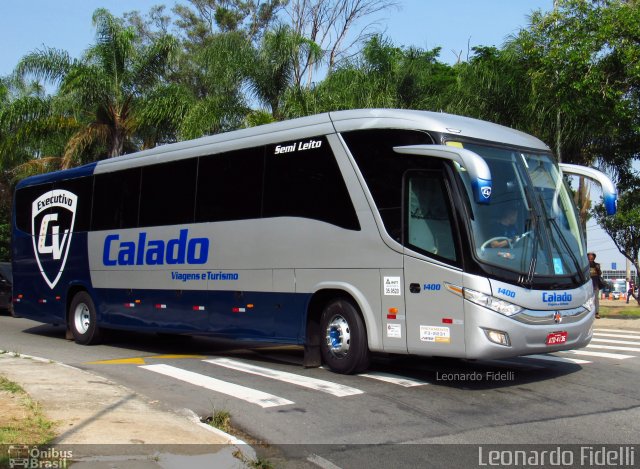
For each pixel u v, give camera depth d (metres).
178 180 12.34
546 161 9.63
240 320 10.94
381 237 9.14
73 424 6.75
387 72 25.34
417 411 7.66
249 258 10.81
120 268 13.36
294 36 24.59
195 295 11.73
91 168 14.41
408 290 8.82
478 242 8.38
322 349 9.93
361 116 9.62
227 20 42.84
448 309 8.43
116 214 13.61
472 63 24.28
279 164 10.58
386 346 9.04
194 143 12.24
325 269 9.75
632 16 18.58
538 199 9.12
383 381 9.22
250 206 10.91
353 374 9.61
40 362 10.70
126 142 26.53
